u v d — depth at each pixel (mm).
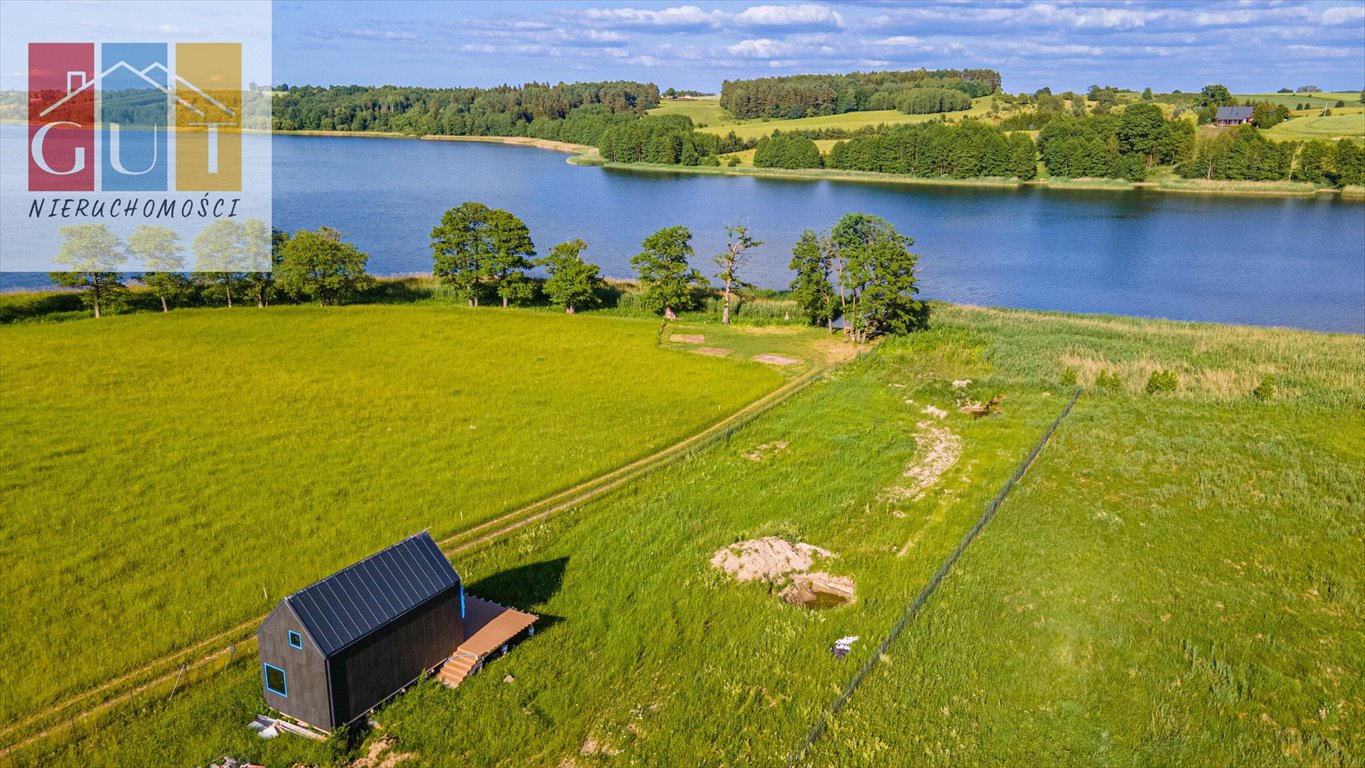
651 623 29422
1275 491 39562
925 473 42375
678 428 49062
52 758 23047
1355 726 24812
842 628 29109
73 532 35469
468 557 34125
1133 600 30875
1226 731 24578
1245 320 87562
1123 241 130125
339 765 22859
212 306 79000
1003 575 32469
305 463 43062
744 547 33656
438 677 26484
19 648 27797
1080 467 42406
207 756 23016
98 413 49188
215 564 33125
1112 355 61500
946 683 26375
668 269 78062
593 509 38719
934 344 66750
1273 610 30344
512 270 82500
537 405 52750
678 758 23266
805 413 51844
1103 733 24359
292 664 23859
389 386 55531
